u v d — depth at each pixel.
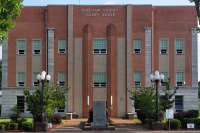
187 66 45.22
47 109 30.28
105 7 45.34
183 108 44.72
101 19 45.19
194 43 45.31
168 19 45.56
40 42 45.25
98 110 29.12
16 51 45.16
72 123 35.59
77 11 45.25
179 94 44.84
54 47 44.94
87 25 45.03
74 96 44.53
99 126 28.73
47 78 30.27
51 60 44.81
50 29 44.97
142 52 44.97
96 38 45.03
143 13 45.19
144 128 29.48
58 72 44.78
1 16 28.39
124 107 44.38
